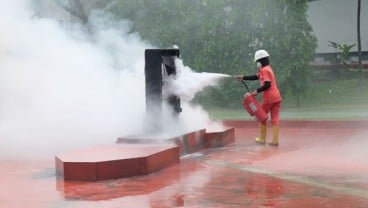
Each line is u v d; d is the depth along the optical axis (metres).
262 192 6.80
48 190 7.15
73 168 7.71
